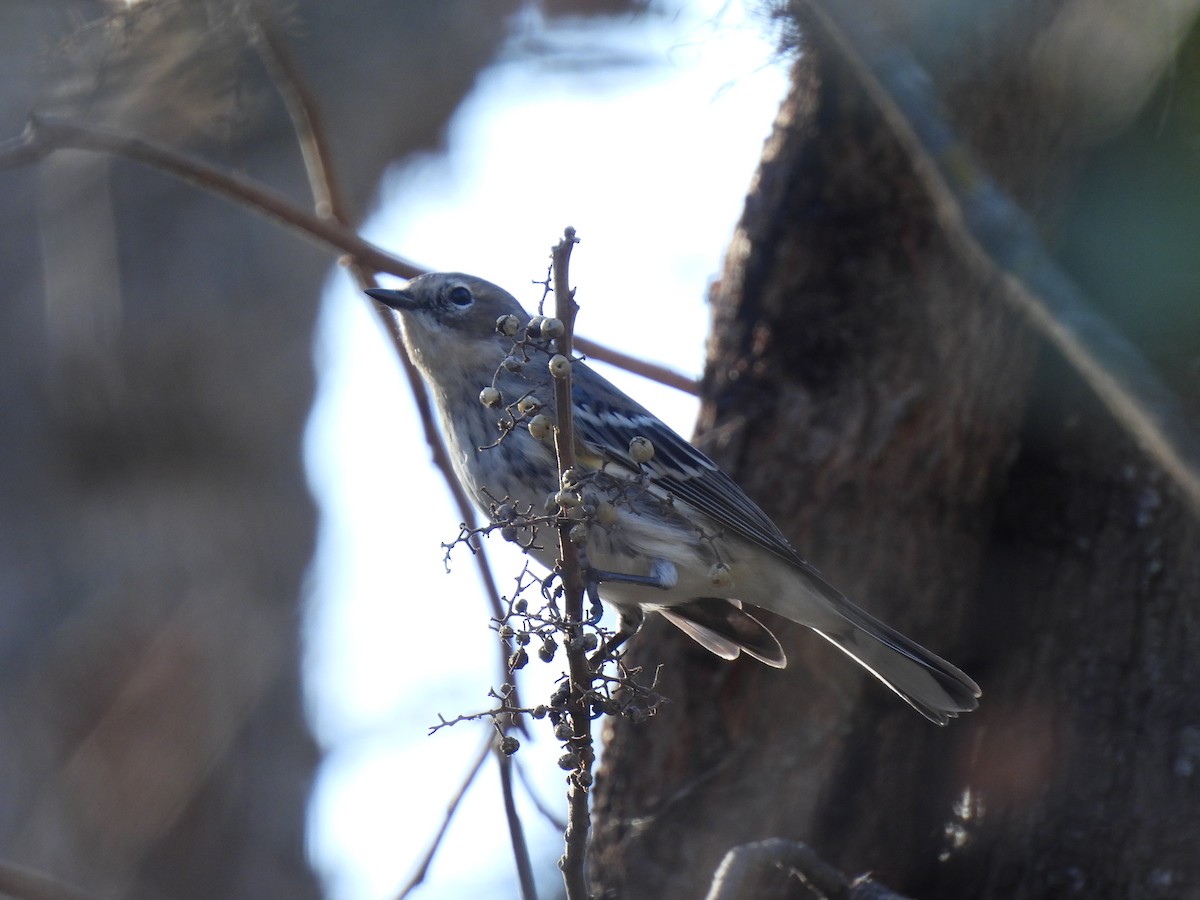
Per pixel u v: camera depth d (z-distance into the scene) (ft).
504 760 26.94
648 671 32.89
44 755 52.29
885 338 31.68
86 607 54.54
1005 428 31.55
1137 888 28.81
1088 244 30.07
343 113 57.77
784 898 30.37
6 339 54.85
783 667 31.63
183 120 39.81
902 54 22.13
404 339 36.94
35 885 25.67
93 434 55.52
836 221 32.37
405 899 27.84
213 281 56.80
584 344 35.17
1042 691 31.01
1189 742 29.22
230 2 35.96
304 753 56.03
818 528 31.58
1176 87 27.66
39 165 53.93
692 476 32.17
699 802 31.37
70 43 37.58
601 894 28.32
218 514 56.39
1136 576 30.55
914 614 31.55
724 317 34.37
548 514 23.18
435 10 57.82
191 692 54.24
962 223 20.04
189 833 53.21
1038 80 29.09
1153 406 16.57
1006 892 30.14
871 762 31.71
